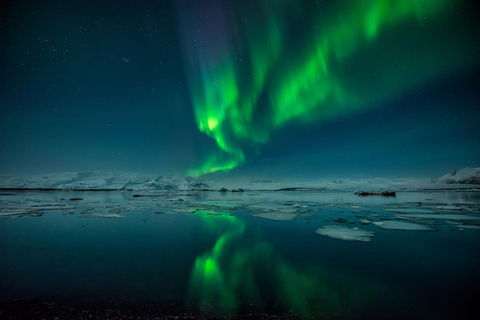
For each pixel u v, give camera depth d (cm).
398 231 1150
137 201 3803
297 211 2089
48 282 522
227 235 1075
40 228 1257
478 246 862
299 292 472
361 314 387
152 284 513
